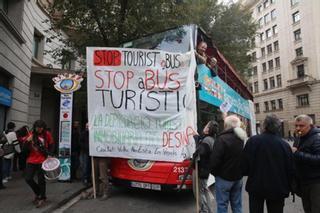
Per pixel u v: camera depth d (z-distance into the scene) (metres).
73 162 9.97
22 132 9.43
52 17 13.55
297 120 4.74
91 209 6.62
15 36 11.89
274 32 56.00
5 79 11.59
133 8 11.90
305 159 4.46
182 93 6.82
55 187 8.48
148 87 7.02
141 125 6.98
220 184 4.83
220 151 4.77
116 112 7.13
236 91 12.47
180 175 6.77
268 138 4.11
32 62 15.06
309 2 47.66
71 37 13.42
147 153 6.86
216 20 19.48
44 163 6.51
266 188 3.94
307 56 47.81
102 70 7.23
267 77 57.69
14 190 8.09
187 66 6.88
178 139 6.71
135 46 8.63
